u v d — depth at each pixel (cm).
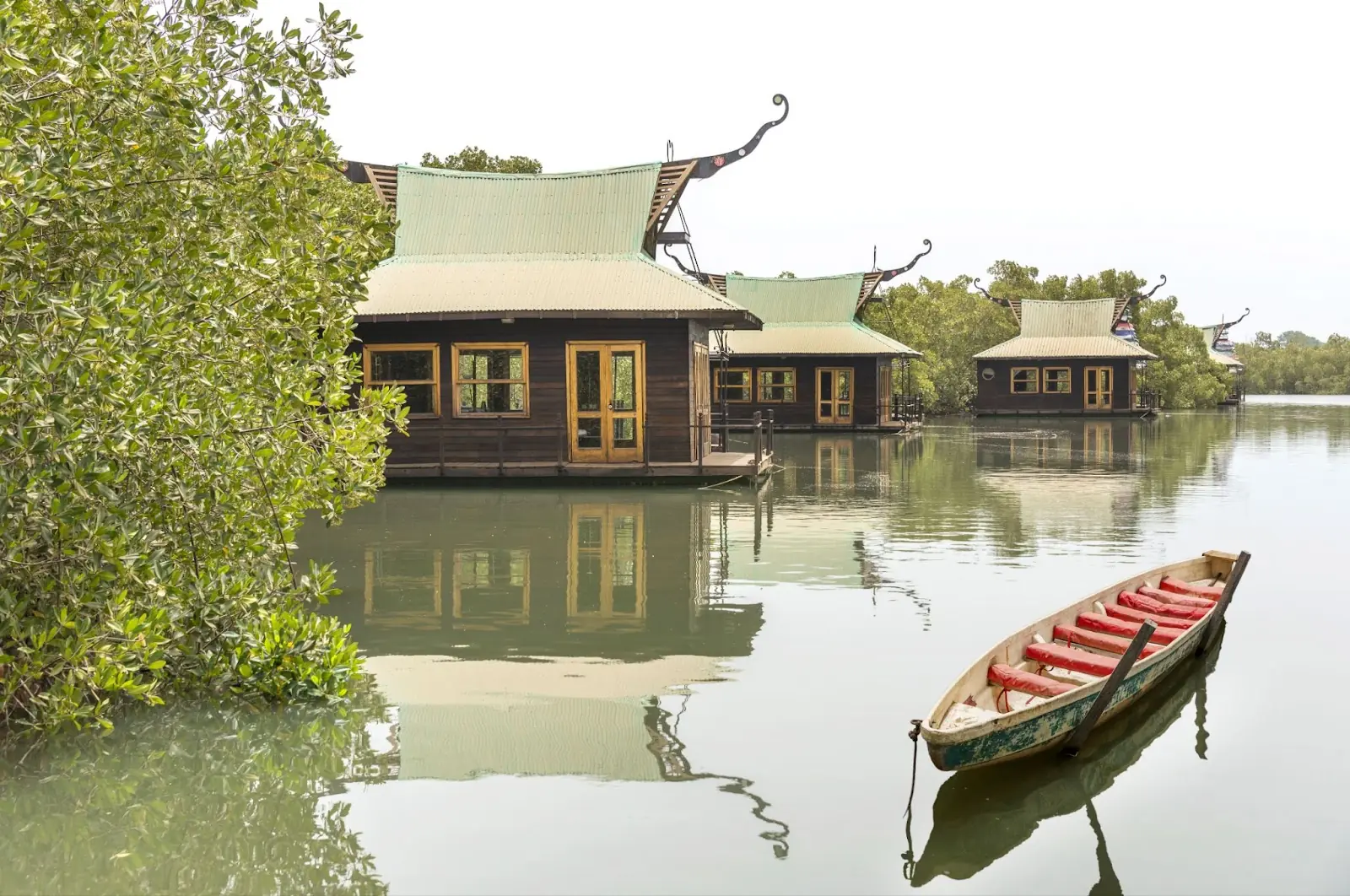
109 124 750
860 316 4716
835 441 3778
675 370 2283
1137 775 668
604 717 757
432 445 2305
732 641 959
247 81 852
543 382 2294
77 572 696
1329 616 1073
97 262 763
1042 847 570
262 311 834
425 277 2425
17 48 626
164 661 719
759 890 521
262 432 834
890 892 521
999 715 622
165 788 643
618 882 528
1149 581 1035
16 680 666
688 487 2188
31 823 598
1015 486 2272
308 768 672
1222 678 866
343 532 1580
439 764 675
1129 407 5778
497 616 1062
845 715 759
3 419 631
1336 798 633
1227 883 534
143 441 698
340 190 2483
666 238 2820
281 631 840
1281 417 5859
